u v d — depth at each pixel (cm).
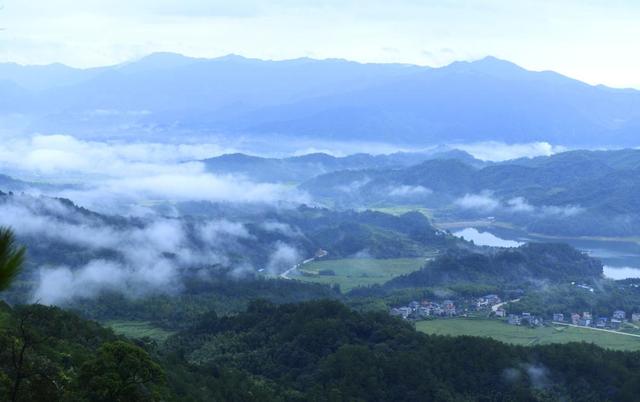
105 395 8975
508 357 16575
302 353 17162
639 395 15412
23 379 7806
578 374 16238
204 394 13325
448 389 15438
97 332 14812
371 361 15875
